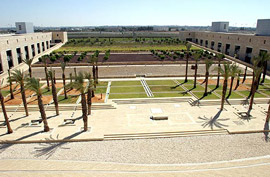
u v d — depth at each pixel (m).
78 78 24.59
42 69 58.31
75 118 28.98
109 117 29.28
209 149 22.42
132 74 52.62
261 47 60.22
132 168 19.58
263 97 36.88
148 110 31.62
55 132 25.23
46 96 36.81
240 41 71.44
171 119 28.59
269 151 22.25
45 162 20.27
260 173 19.06
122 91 39.78
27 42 73.12
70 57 66.94
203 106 33.06
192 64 63.56
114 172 19.05
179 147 22.72
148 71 55.50
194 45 104.75
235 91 39.94
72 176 18.50
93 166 19.80
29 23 97.44
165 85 43.72
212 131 25.59
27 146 22.80
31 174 18.66
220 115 29.80
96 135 24.55
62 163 20.16
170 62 64.06
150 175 18.75
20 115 30.05
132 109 32.00
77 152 21.83
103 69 57.56
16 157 20.97
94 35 150.00
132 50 85.62
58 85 43.09
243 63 63.50
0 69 55.66
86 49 88.81
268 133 25.56
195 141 23.81
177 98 36.06
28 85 24.12
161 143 23.42
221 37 84.88
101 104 33.16
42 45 92.00
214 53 81.31
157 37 140.50
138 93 38.66
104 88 41.59
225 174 18.91
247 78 49.31
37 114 30.33
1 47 54.78
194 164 20.20
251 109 31.91
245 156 21.42
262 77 49.88
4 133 24.98
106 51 79.44
